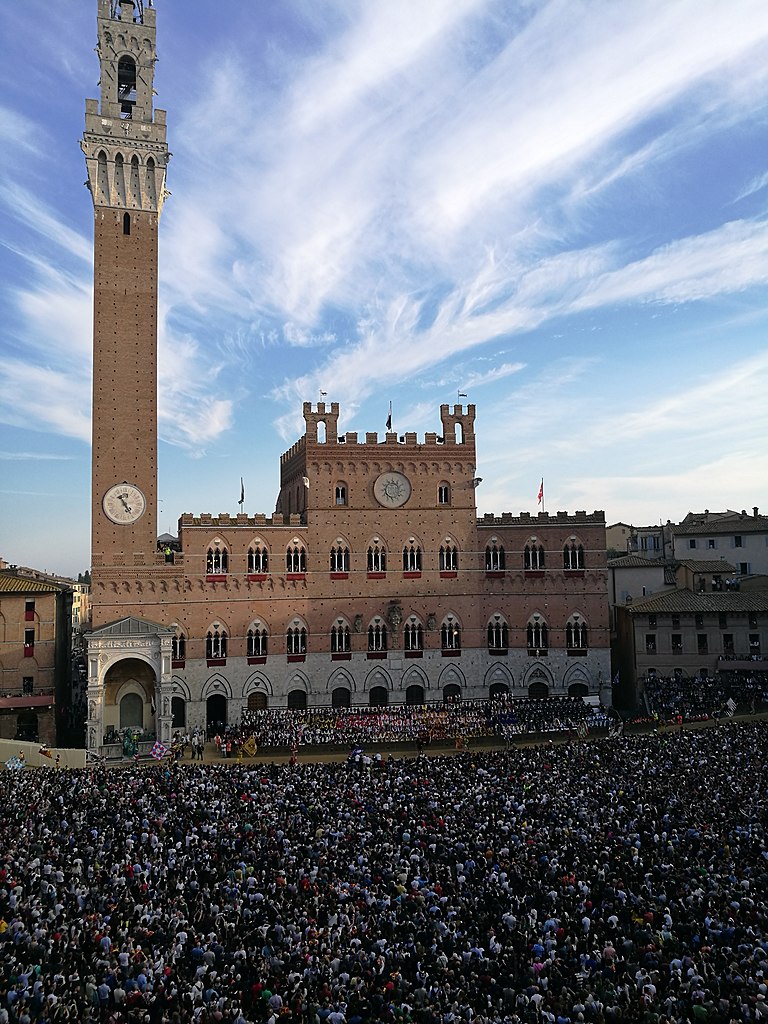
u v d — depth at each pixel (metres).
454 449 102.62
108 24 92.31
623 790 54.56
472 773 61.81
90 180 91.06
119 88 98.38
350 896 37.09
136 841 46.12
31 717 87.50
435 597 100.38
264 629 95.25
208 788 57.31
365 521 99.69
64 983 29.39
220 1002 27.62
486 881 38.97
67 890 38.59
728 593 106.56
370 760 69.50
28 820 49.25
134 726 88.31
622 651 108.75
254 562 95.56
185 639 92.06
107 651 85.12
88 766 75.44
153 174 93.06
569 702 97.38
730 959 29.88
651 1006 27.47
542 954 31.42
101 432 90.12
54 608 89.62
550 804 51.84
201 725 91.81
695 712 89.94
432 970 30.00
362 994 28.45
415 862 41.62
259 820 49.38
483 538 102.19
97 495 89.75
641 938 32.75
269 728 87.50
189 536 93.00
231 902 37.03
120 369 91.06
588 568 102.94
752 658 101.19
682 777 57.56
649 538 149.50
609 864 40.94
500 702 97.56
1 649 87.94
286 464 113.06
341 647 97.94
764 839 43.94
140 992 28.41
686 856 42.34
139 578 90.69
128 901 37.12
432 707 96.00
